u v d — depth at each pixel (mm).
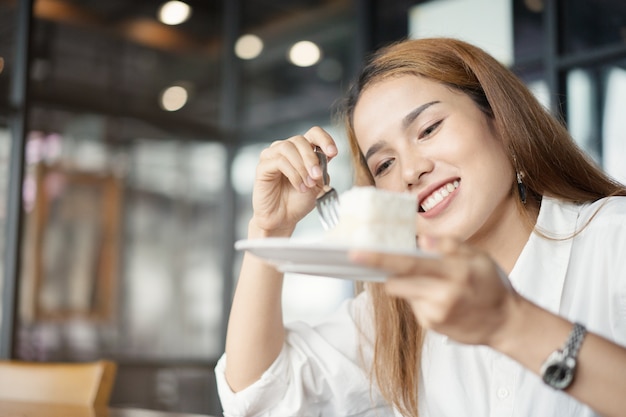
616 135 3803
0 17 4488
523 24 4102
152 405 4762
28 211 4422
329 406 1387
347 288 4617
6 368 2082
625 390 742
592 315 1148
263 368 1311
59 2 4719
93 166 4703
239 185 5250
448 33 4387
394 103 1230
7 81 4461
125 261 4754
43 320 4406
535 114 1262
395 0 4699
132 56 4961
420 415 1329
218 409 5000
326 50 5039
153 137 4973
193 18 5266
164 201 4965
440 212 1190
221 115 5324
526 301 765
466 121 1205
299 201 1229
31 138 4496
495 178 1198
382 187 1281
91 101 4746
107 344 4633
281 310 1331
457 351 1290
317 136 1245
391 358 1341
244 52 5332
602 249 1161
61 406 1846
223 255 5148
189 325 4961
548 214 1254
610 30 3834
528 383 1180
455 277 691
